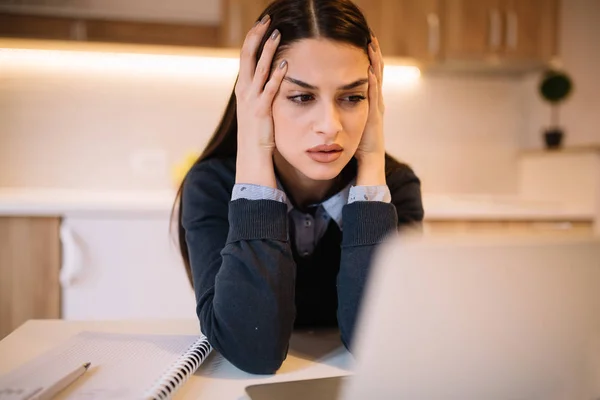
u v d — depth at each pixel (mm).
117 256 1804
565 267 416
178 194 958
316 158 721
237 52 1970
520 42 2186
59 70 2191
